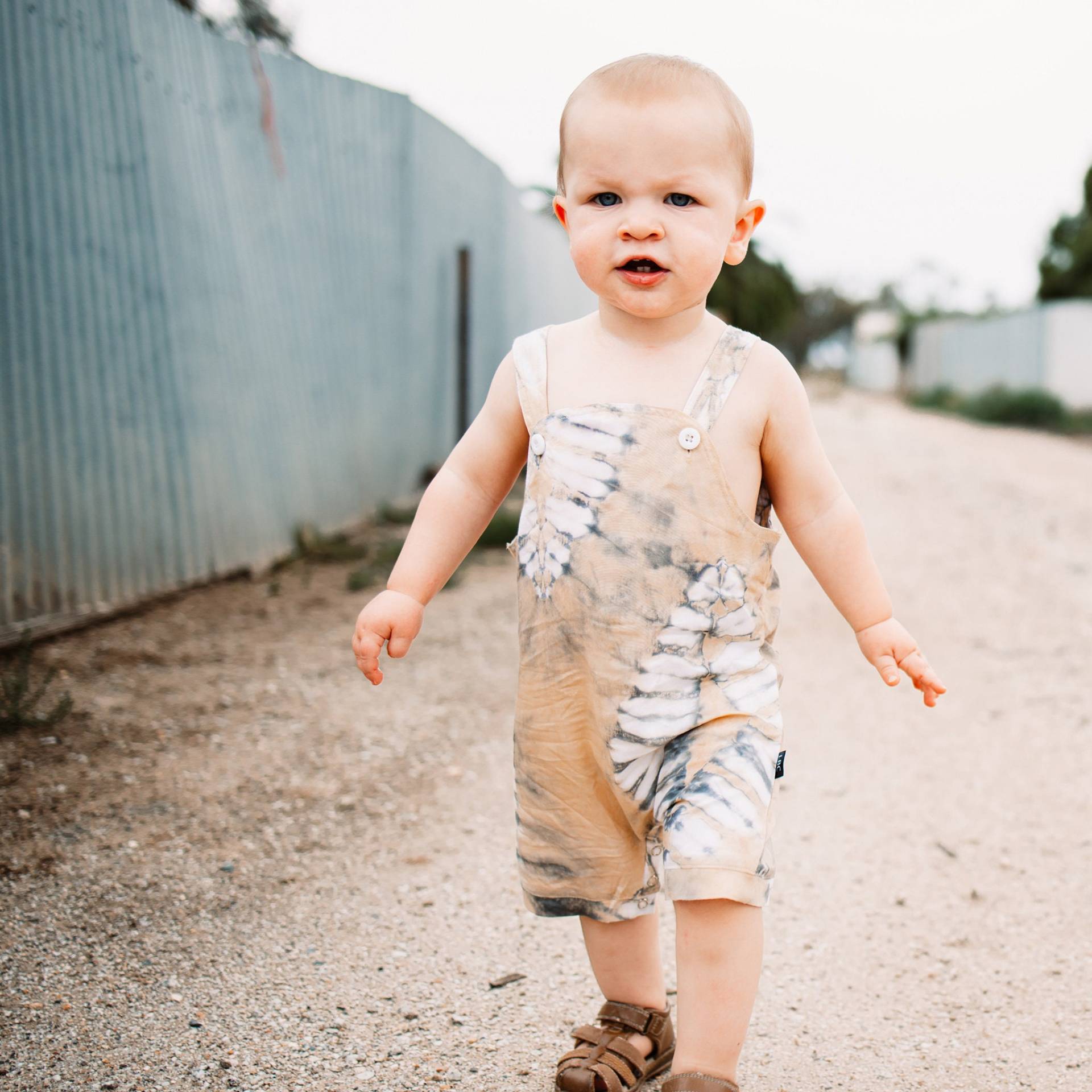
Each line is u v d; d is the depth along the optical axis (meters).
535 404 1.66
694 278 1.56
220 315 5.29
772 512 1.92
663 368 1.62
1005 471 11.85
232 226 5.38
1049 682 4.18
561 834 1.71
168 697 3.65
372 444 7.12
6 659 3.87
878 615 1.69
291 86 5.94
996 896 2.51
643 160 1.53
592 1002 2.07
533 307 11.54
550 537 1.61
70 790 2.88
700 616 1.57
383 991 2.08
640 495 1.56
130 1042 1.87
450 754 3.30
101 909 2.31
